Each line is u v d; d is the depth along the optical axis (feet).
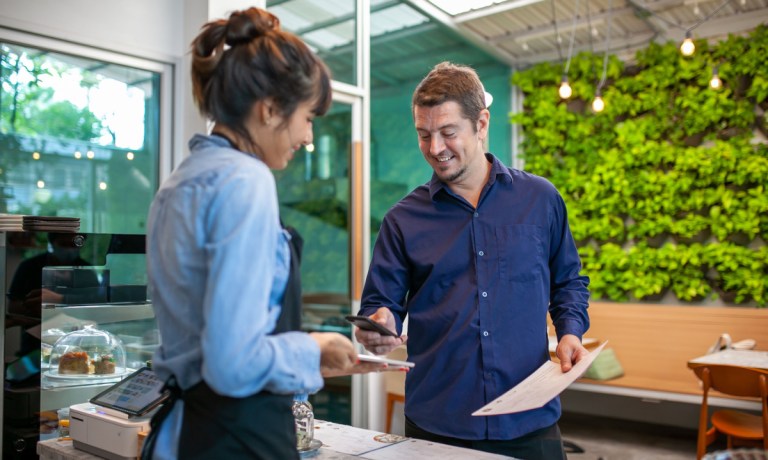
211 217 2.95
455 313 5.73
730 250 15.23
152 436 3.34
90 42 10.05
